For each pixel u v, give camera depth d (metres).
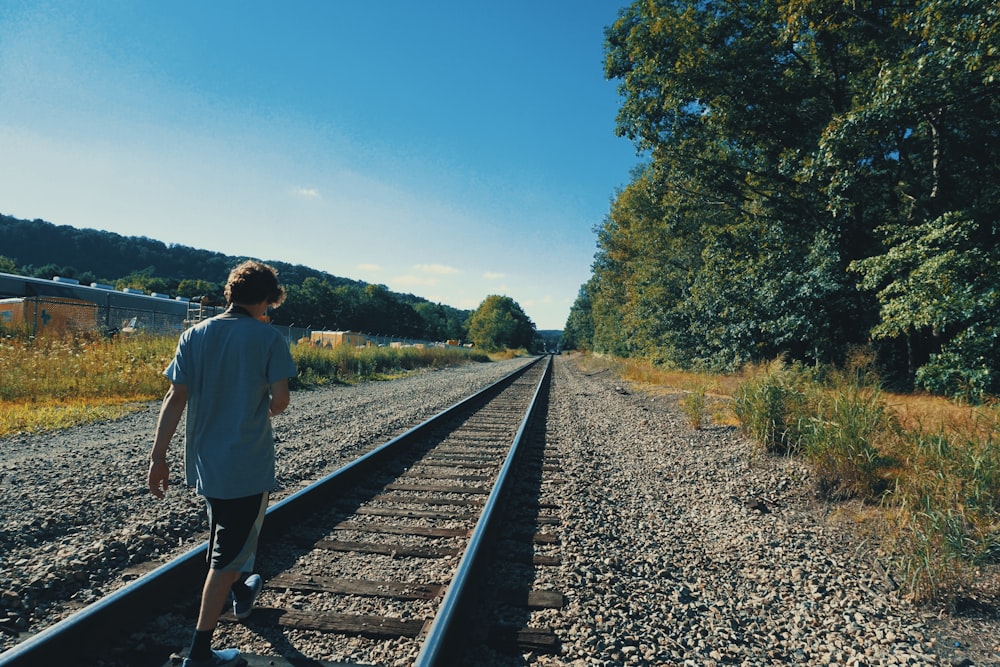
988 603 3.64
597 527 5.07
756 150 19.09
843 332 17.38
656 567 4.29
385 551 4.25
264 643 2.91
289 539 4.41
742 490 6.27
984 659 3.12
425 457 7.79
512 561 4.21
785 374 9.14
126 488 5.57
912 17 12.56
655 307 27.30
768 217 19.53
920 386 13.97
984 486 4.58
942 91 11.98
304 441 8.46
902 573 4.08
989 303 11.37
